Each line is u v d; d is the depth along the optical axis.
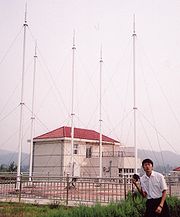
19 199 17.42
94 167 40.91
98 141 43.50
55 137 40.72
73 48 33.47
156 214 7.96
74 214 8.50
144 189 8.25
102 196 16.83
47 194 18.39
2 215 13.20
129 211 9.44
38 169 41.75
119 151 41.00
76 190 18.20
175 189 16.45
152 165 8.20
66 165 40.06
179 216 10.95
